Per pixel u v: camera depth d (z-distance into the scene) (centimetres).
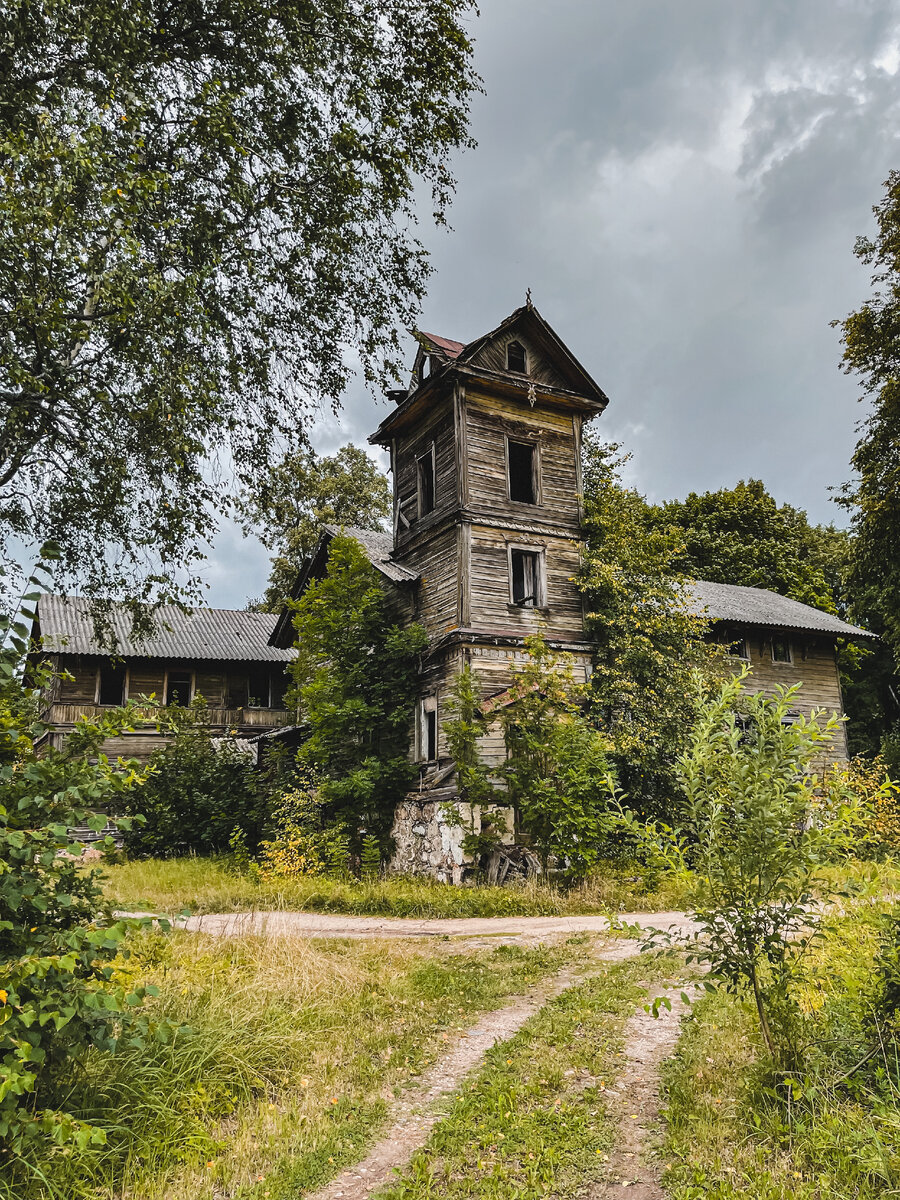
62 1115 371
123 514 1054
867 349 2298
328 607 2025
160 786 2273
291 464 1205
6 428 834
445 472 2038
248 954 812
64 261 774
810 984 563
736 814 486
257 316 1091
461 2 1149
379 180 1144
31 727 489
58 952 415
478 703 1667
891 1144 388
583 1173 423
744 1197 369
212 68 1056
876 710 3469
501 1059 594
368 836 1841
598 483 2386
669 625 1962
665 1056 586
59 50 852
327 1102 532
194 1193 408
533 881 1447
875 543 2359
